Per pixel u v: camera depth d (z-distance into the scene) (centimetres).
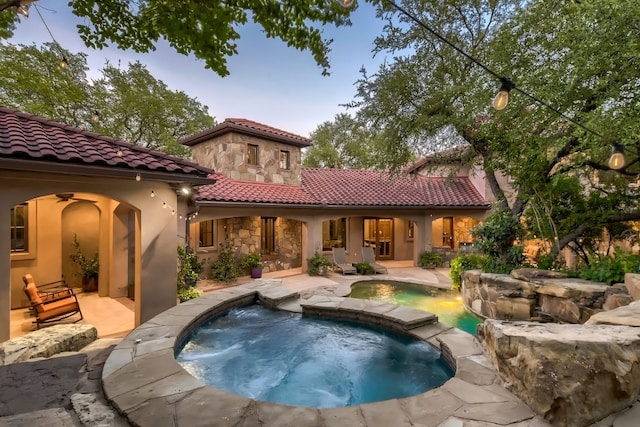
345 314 679
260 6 337
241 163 1268
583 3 570
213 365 526
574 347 297
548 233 892
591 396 284
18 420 292
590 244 954
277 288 838
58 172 526
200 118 2258
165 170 670
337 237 1709
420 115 1019
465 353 455
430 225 1577
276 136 1345
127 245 956
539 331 351
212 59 385
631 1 486
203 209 1033
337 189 1532
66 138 621
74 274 988
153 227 700
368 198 1477
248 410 317
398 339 597
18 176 517
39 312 660
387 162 1227
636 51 507
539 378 303
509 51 720
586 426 279
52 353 478
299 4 335
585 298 598
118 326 711
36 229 870
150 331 533
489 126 834
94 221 1029
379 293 1089
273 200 1171
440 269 1484
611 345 302
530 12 725
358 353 571
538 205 885
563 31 637
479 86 789
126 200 658
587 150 701
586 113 617
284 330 655
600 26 536
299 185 1486
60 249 914
